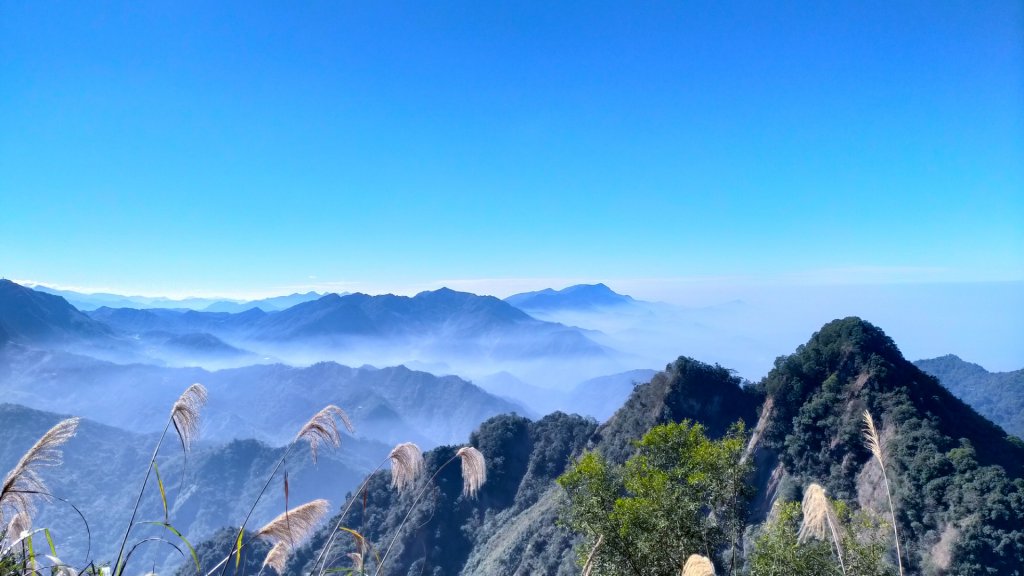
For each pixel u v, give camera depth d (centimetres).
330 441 756
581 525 1433
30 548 604
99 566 604
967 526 3641
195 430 727
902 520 4069
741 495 1488
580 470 1430
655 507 1326
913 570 3738
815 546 1427
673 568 1307
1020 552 3394
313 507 745
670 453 1497
